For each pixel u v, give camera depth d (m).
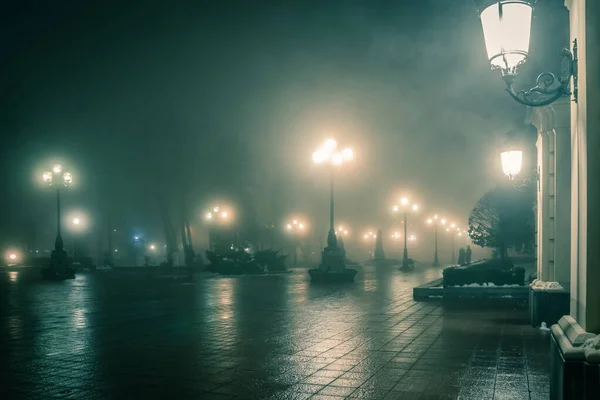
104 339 11.41
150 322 14.01
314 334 11.91
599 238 4.73
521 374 8.03
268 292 23.48
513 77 5.11
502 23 4.92
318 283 29.17
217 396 7.05
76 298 21.09
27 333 12.26
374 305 17.89
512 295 19.50
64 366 8.84
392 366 8.66
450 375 8.01
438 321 13.86
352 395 7.02
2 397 7.06
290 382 7.72
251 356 9.54
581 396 4.57
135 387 7.52
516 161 11.21
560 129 12.00
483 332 11.99
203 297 21.23
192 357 9.49
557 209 12.29
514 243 27.30
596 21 4.77
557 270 12.48
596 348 4.52
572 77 5.27
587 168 4.78
